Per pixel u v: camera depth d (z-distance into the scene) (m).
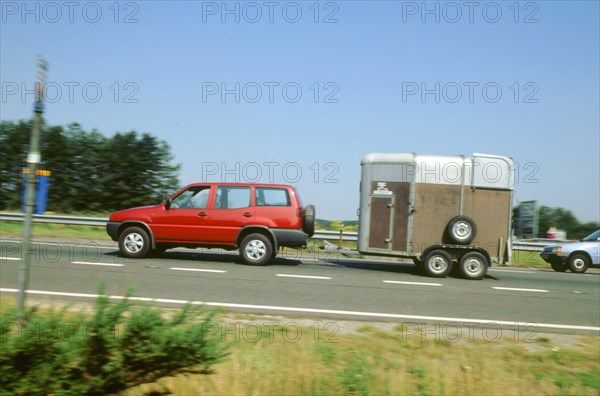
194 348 4.41
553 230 28.77
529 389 5.26
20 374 4.11
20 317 4.38
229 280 11.38
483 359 6.03
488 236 14.20
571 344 7.07
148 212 14.58
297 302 9.30
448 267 13.97
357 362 5.62
